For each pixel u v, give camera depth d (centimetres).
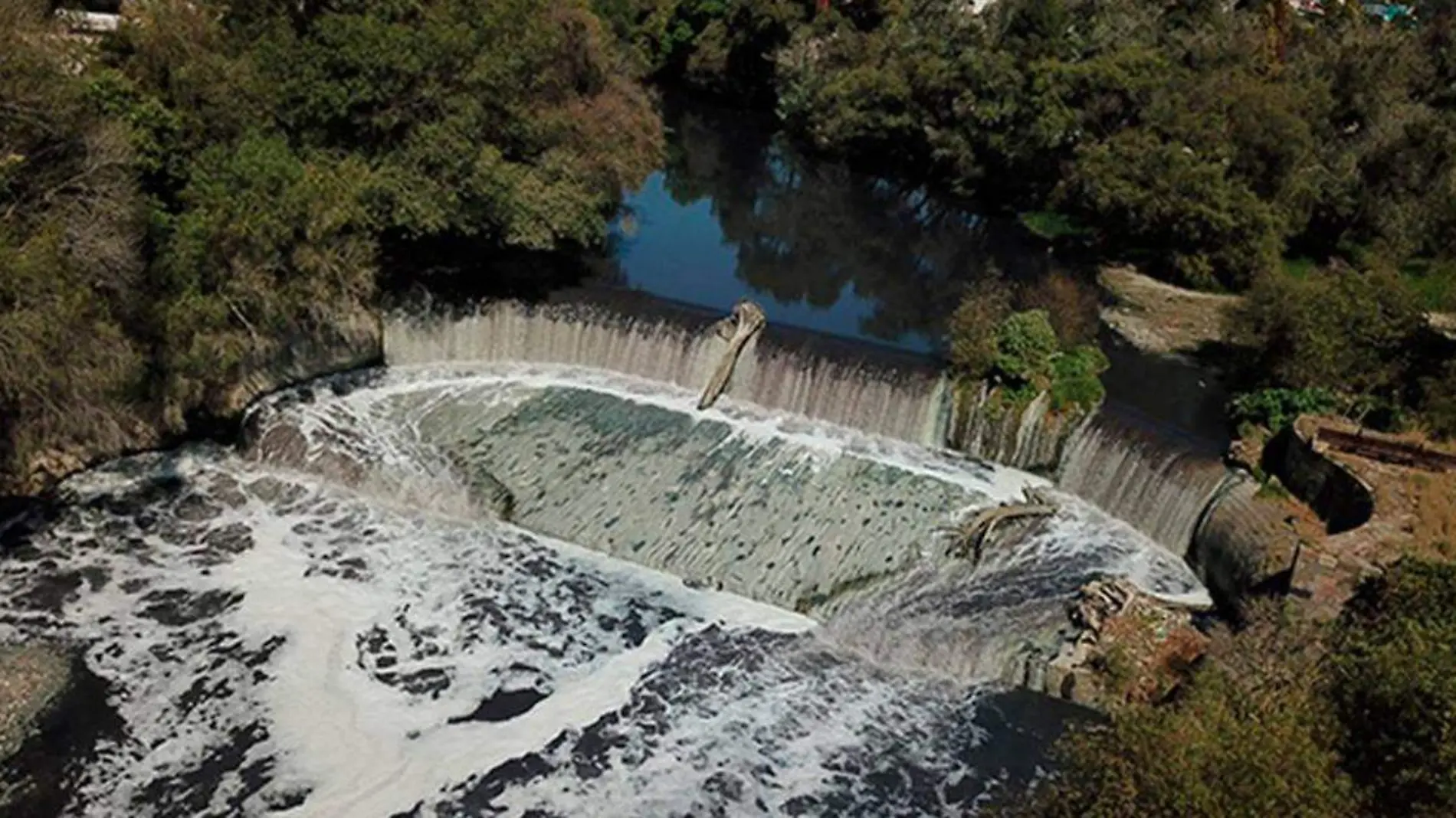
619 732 3203
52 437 3966
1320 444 3803
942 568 3856
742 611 3712
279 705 3195
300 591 3650
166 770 2958
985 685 3453
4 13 3756
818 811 3002
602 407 4634
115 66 4519
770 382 4688
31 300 3488
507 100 5178
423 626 3544
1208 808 1948
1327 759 2116
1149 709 2444
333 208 4428
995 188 8344
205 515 3959
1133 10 9075
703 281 5856
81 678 3222
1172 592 3741
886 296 5947
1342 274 4916
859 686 3434
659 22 10969
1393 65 7944
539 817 2920
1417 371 4347
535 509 4094
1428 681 2178
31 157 3766
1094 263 6806
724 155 9125
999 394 4388
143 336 4122
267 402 4497
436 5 5231
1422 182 6731
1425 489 3550
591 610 3669
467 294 5038
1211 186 6397
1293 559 3381
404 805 2914
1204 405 4669
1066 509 4175
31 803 2828
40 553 3706
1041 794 2936
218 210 4178
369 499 4125
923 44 8844
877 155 9150
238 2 5028
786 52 9606
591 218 5403
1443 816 2017
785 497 4150
